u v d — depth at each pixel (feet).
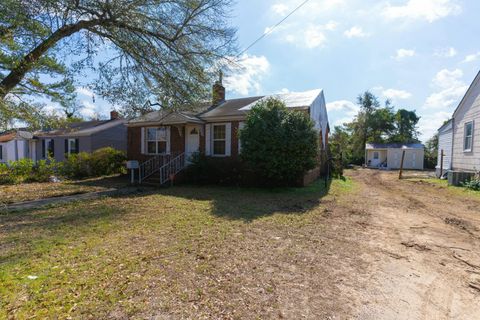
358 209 23.52
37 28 21.42
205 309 8.07
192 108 31.14
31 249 13.09
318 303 8.57
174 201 26.53
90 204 25.03
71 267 10.95
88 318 7.54
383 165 113.19
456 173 39.88
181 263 11.40
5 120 23.89
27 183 40.16
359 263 11.84
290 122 32.19
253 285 9.60
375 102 129.90
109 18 24.63
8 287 9.22
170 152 46.96
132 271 10.59
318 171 49.55
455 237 15.81
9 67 23.66
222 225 17.63
